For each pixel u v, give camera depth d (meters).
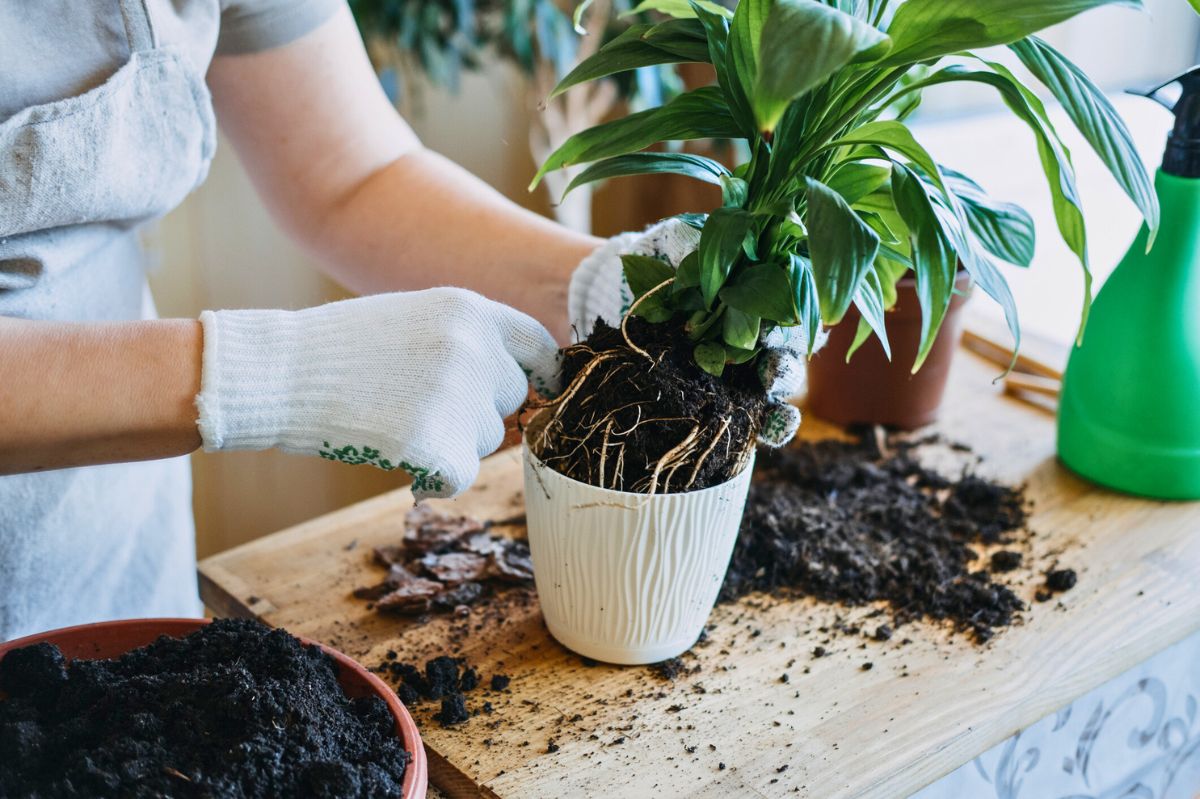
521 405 0.77
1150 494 1.04
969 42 0.56
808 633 0.85
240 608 0.88
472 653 0.82
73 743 0.59
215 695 0.60
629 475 0.73
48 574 0.84
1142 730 0.90
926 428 1.17
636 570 0.75
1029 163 1.77
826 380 1.15
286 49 0.89
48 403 0.62
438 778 0.71
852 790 0.68
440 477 0.68
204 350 0.65
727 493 0.74
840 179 0.71
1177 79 0.93
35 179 0.69
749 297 0.66
